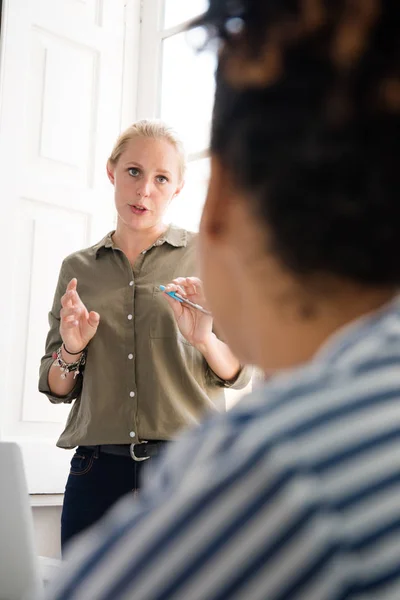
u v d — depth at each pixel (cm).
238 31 41
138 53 371
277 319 41
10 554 105
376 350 35
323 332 40
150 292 231
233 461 32
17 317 316
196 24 43
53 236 329
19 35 324
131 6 368
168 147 236
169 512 32
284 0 39
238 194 41
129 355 225
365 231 37
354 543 29
